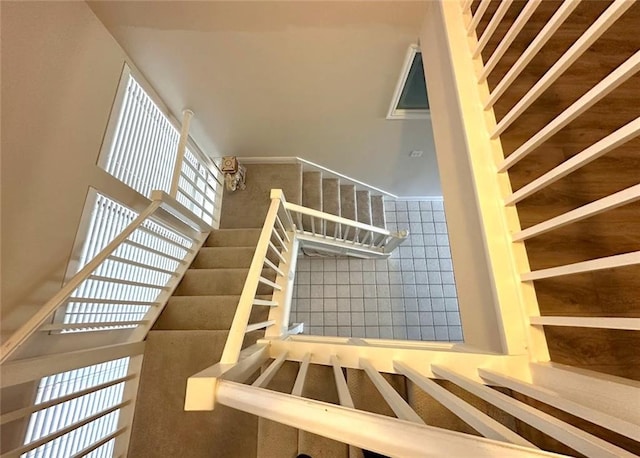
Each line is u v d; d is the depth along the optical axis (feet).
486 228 3.37
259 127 9.02
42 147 4.19
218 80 7.09
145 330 5.73
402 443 1.52
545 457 1.34
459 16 4.31
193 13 5.38
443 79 4.63
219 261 7.89
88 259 5.06
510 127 4.39
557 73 2.50
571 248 3.65
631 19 4.85
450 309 12.21
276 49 6.24
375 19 5.57
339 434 1.71
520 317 3.15
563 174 2.45
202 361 5.49
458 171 4.13
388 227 13.69
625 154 4.09
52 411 4.23
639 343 3.20
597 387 2.35
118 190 5.73
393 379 3.68
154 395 5.27
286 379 4.37
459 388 3.45
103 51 5.51
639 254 1.83
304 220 10.74
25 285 3.87
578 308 3.37
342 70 6.83
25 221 3.91
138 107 6.82
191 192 9.39
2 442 3.54
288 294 6.81
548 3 5.08
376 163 11.12
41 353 3.97
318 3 5.23
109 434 4.78
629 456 1.63
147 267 5.41
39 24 4.19
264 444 4.05
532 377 2.99
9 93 3.76
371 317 12.00
